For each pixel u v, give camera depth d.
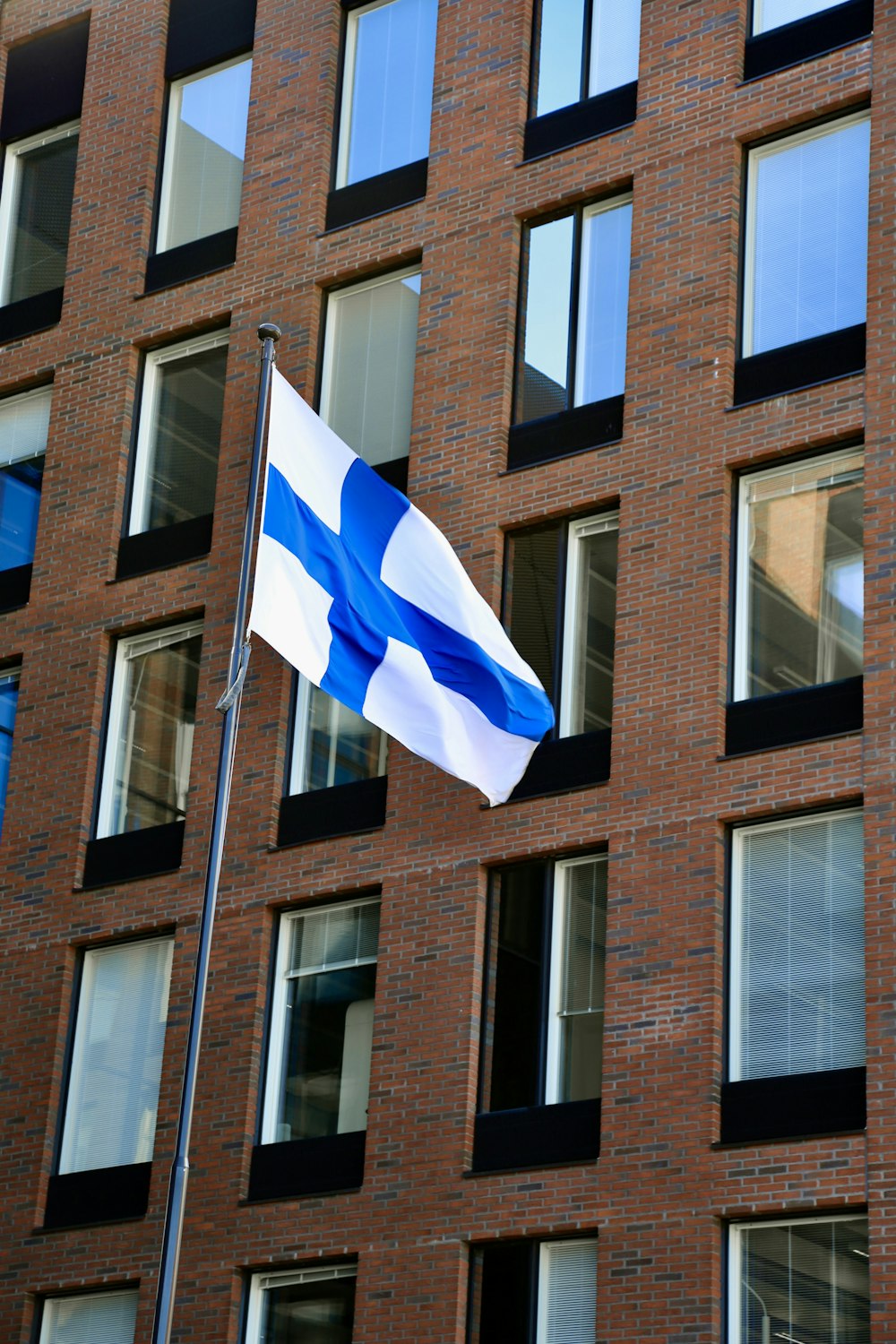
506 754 32.19
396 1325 31.39
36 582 40.59
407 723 31.69
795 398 32.81
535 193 37.03
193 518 39.28
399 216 38.59
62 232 44.06
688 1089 30.06
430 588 32.44
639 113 36.19
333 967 34.66
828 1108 29.25
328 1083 33.94
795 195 34.53
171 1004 35.84
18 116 45.59
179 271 41.44
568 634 34.31
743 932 30.98
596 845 32.53
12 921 38.22
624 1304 29.47
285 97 41.09
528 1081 31.98
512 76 38.09
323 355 39.06
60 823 38.31
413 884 33.91
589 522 34.78
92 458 40.84
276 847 35.72
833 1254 28.47
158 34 43.62
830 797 30.42
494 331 36.62
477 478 35.88
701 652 32.38
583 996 32.06
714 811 31.36
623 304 35.78
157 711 38.38
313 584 30.95
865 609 31.02
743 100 35.12
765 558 32.75
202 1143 34.38
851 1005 29.70
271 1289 33.22
